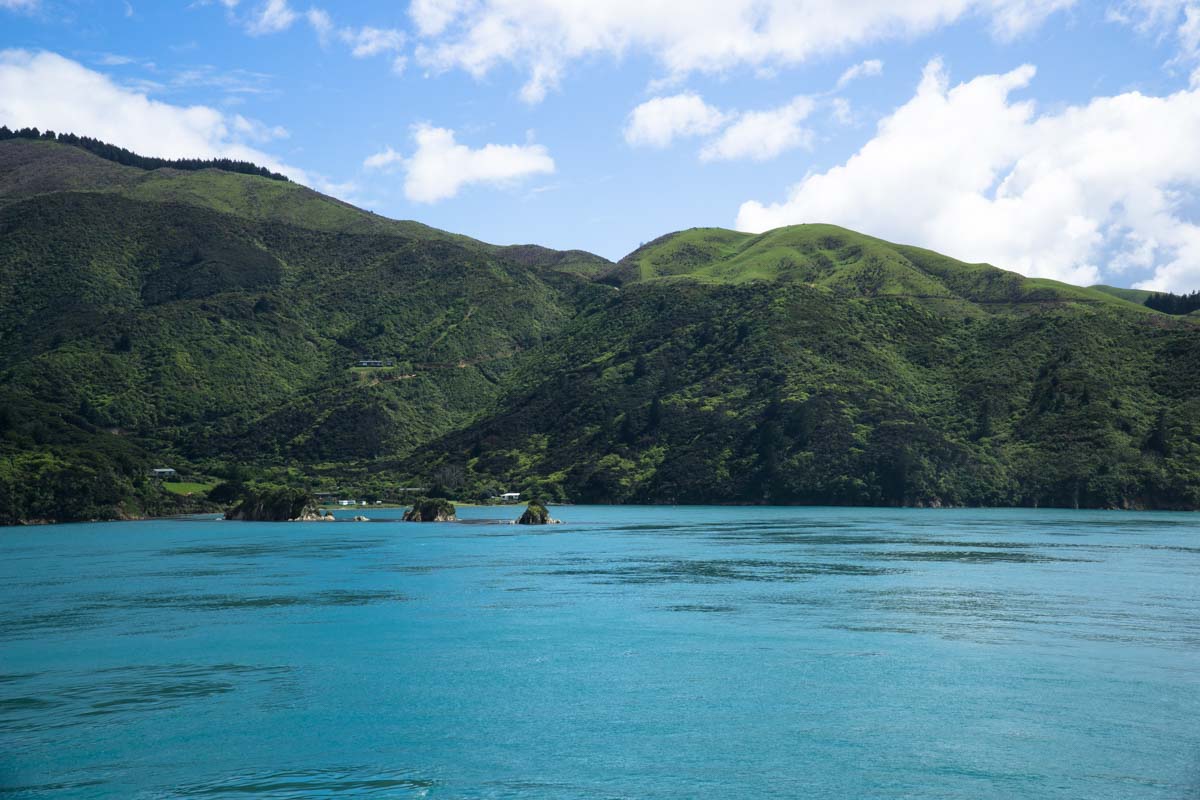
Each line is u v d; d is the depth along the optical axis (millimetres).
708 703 38219
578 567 84688
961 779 30141
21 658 46156
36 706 37969
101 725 35531
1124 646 47625
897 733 34438
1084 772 30625
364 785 29922
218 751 32844
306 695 39594
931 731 34625
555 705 38125
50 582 74812
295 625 54750
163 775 30672
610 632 52250
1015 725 35094
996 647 47562
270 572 81812
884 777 30375
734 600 63344
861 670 43156
